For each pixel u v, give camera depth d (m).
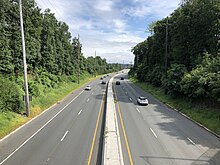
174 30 56.00
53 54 70.25
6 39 42.81
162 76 56.81
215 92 30.72
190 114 34.84
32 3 52.50
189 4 49.94
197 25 47.19
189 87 37.75
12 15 46.34
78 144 22.28
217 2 43.84
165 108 41.47
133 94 59.84
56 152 20.27
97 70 168.00
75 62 108.00
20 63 47.75
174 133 26.36
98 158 19.06
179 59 52.00
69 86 72.50
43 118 33.22
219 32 44.56
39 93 45.25
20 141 23.20
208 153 20.50
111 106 41.75
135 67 125.31
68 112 37.38
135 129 27.67
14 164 17.91
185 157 19.55
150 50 82.81
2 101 30.45
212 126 27.83
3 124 26.89
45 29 65.00
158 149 21.25
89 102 47.34
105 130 26.42
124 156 19.48
